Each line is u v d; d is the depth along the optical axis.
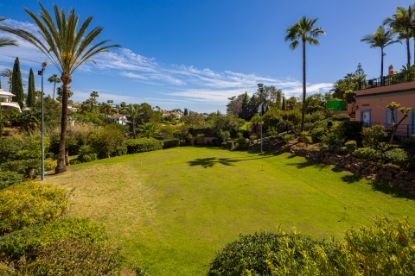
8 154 15.69
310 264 2.18
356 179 11.27
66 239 3.94
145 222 7.47
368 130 13.30
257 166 15.79
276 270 2.33
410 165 10.11
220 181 12.26
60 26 13.22
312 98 30.86
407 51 23.77
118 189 11.02
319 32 20.20
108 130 21.36
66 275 3.02
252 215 8.02
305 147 17.42
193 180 12.53
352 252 2.40
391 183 10.10
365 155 12.12
